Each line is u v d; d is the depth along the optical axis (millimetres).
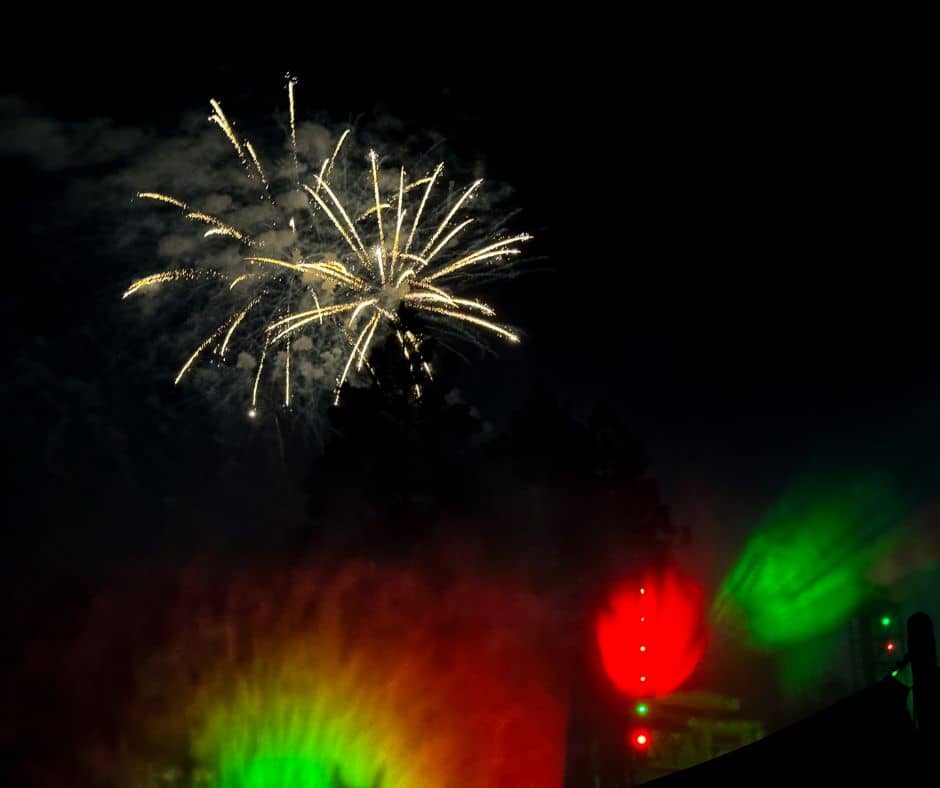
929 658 5375
